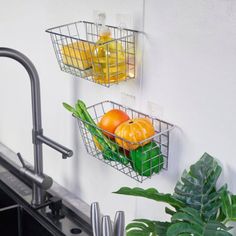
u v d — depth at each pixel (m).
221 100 0.87
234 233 0.89
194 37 0.90
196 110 0.93
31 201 1.34
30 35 1.45
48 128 1.48
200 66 0.90
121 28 1.06
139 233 0.93
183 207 0.87
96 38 1.15
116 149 1.02
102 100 1.20
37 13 1.38
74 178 1.39
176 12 0.93
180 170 1.00
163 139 1.03
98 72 1.03
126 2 1.05
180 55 0.94
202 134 0.93
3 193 1.44
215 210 0.85
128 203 1.18
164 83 1.00
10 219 1.33
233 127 0.86
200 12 0.88
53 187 1.45
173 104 0.99
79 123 1.14
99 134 1.04
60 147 1.22
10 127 1.72
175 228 0.79
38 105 1.28
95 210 0.88
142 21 1.01
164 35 0.97
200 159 0.88
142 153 0.97
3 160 1.64
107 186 1.25
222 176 0.90
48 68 1.40
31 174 1.32
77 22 1.19
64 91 1.35
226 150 0.89
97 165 1.28
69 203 1.34
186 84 0.94
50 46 1.36
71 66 1.08
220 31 0.85
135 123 0.96
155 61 1.01
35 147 1.31
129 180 1.17
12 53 1.21
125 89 1.11
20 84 1.58
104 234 0.85
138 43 1.04
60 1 1.26
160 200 0.88
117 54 1.02
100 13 1.11
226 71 0.85
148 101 1.05
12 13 1.52
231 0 0.81
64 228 1.21
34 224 1.27
